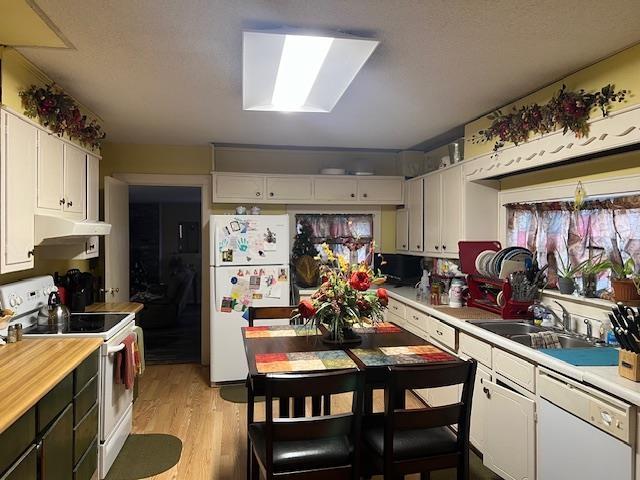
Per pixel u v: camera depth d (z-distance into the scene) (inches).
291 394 63.9
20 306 100.7
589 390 72.1
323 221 197.6
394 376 65.6
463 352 115.6
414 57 89.4
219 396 152.6
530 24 75.2
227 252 163.2
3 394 62.9
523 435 88.0
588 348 89.4
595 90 91.5
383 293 93.9
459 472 71.7
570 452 76.0
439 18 73.0
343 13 71.4
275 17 72.6
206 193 184.1
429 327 136.6
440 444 72.1
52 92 102.5
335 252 197.5
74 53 87.3
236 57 89.6
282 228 168.6
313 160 195.9
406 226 192.2
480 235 141.3
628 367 70.0
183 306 310.8
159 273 365.4
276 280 166.4
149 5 69.0
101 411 98.5
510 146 118.3
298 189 184.1
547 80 102.3
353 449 68.3
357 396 66.9
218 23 75.0
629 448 64.5
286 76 92.8
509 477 92.7
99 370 98.0
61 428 75.5
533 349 88.2
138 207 363.6
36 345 89.8
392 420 66.7
